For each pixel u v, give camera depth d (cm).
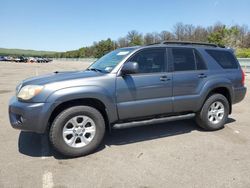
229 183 332
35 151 441
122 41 8738
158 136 515
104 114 445
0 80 1667
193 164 387
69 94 392
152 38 7950
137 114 455
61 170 370
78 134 414
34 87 390
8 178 346
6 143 478
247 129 564
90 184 331
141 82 450
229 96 566
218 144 470
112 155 422
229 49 588
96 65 509
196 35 7431
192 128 568
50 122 407
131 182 336
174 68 492
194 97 509
